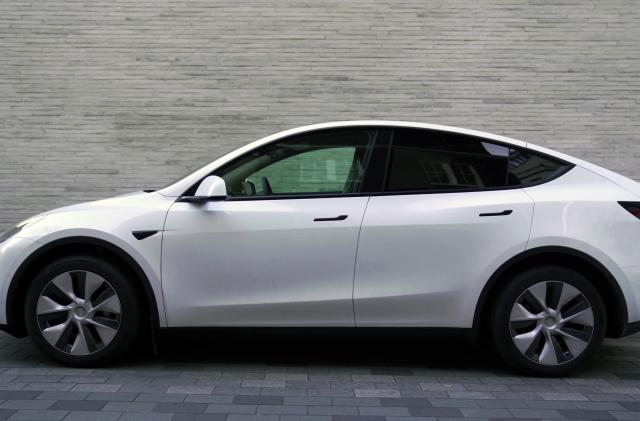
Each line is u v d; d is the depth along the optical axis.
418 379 4.08
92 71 8.02
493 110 8.04
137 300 4.11
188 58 8.02
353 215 4.04
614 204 4.07
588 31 8.01
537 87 8.04
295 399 3.62
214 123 8.05
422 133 4.30
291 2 8.02
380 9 8.02
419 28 8.02
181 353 4.64
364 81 8.03
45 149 8.02
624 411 3.48
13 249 4.11
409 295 4.01
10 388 3.73
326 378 4.07
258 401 3.57
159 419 3.25
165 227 4.05
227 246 4.04
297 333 4.09
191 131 8.05
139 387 3.79
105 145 8.05
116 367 4.23
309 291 4.03
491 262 3.98
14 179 8.02
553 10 8.02
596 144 8.05
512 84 8.04
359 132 4.32
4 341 4.95
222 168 4.26
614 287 4.00
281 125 8.05
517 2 8.02
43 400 3.52
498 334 4.05
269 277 4.03
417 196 4.11
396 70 8.04
